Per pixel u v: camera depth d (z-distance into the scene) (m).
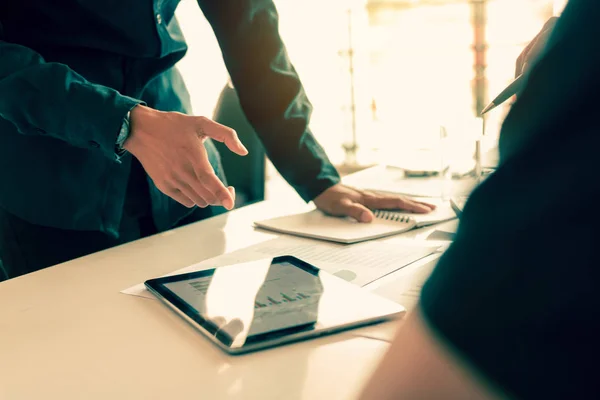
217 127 0.81
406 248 0.94
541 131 0.27
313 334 0.61
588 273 0.25
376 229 1.05
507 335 0.27
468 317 0.28
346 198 1.17
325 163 1.21
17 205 1.14
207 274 0.80
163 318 0.70
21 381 0.57
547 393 0.26
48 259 1.21
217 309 0.68
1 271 1.21
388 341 0.60
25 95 0.90
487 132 1.04
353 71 6.22
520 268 0.27
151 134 0.85
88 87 0.89
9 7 1.08
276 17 1.21
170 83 1.33
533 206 0.27
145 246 1.02
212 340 0.61
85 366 0.59
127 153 1.19
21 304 0.77
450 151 1.15
